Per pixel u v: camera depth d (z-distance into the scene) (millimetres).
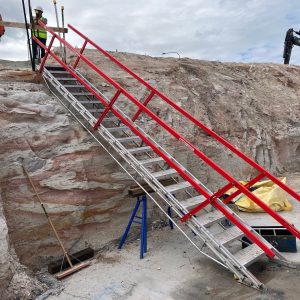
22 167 5781
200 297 4781
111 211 6715
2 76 6922
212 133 5680
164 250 6262
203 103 10102
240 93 11711
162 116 8570
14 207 5609
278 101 12836
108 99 7203
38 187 5871
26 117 6176
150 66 10164
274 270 5395
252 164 5355
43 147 6102
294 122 12195
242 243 5969
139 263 5816
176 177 6797
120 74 9023
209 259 5836
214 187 8781
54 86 6996
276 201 8062
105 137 6336
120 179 6801
